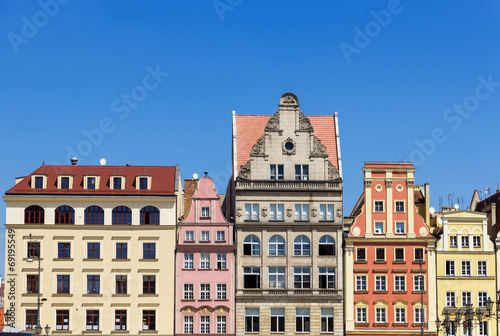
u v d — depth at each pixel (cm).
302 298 10212
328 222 10369
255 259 10269
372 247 10356
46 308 10062
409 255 10350
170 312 10119
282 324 10188
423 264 10325
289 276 10262
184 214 11575
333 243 10350
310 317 10206
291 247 10319
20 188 10269
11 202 10206
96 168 10606
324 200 10412
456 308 10262
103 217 10244
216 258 10262
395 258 10344
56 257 10156
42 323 10031
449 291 10306
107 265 10169
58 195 10225
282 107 10569
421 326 9488
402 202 10456
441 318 10250
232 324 10144
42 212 10231
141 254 10206
